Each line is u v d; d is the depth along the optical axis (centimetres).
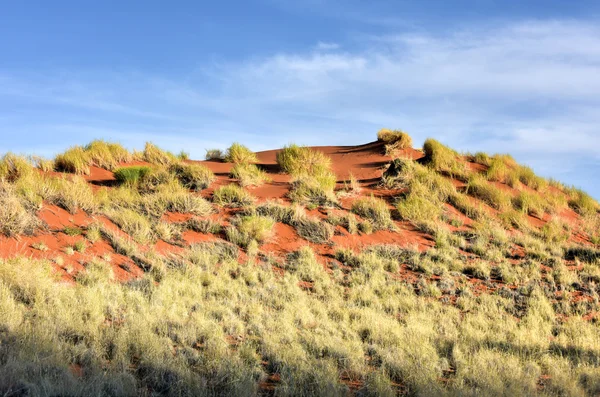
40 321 725
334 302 1070
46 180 1520
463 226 1669
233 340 812
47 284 893
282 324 886
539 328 1006
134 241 1282
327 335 846
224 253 1316
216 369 656
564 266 1384
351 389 650
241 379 624
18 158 1695
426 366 723
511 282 1283
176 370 624
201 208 1538
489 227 1656
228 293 1071
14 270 898
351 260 1366
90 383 556
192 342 767
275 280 1196
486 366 739
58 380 549
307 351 769
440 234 1555
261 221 1459
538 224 1789
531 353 847
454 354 795
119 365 632
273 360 719
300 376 646
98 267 1098
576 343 898
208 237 1407
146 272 1151
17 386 529
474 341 877
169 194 1585
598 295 1214
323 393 599
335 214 1611
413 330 905
